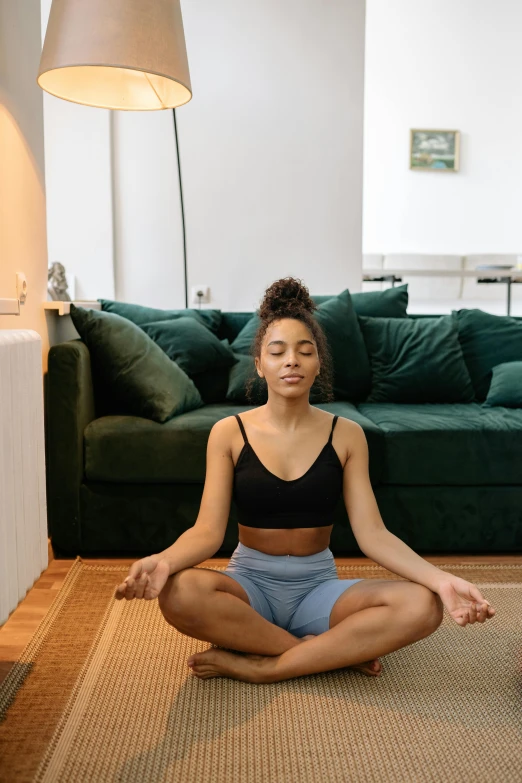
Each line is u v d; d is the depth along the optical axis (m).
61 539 2.29
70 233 3.58
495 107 7.84
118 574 2.15
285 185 3.62
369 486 1.56
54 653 1.61
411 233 7.95
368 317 3.12
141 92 2.46
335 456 1.54
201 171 3.60
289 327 1.50
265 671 1.43
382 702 1.38
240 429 1.55
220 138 3.59
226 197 3.61
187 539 1.43
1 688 1.44
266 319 1.57
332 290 3.68
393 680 1.47
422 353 2.94
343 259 3.67
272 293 1.59
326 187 3.63
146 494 2.28
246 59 3.57
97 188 3.56
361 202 3.65
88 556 2.34
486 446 2.32
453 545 2.35
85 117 3.53
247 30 3.57
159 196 3.60
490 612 1.20
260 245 3.64
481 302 7.55
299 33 3.57
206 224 3.62
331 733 1.27
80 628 1.74
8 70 1.96
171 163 3.59
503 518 2.34
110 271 3.60
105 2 2.12
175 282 3.63
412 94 7.79
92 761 1.18
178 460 2.25
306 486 1.50
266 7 3.56
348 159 3.63
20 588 1.58
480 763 1.18
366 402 2.96
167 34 2.22
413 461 2.31
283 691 1.42
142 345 2.44
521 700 1.39
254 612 1.41
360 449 1.57
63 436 2.25
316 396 2.76
